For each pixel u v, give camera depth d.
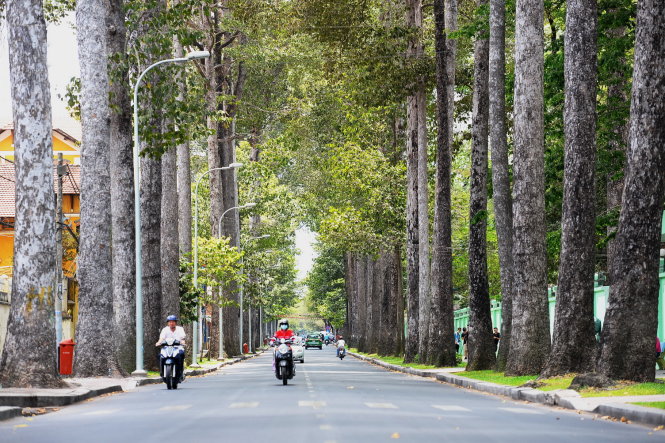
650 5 20.27
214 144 57.78
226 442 10.84
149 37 30.08
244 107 59.44
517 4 26.95
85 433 12.59
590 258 23.25
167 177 39.50
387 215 52.31
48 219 21.64
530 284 26.83
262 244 77.88
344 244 53.50
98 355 27.59
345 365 51.53
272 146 60.22
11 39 21.66
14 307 21.50
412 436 11.53
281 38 49.56
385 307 64.81
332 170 53.53
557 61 31.30
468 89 47.78
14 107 21.70
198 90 31.78
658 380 21.05
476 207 34.22
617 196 34.25
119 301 31.44
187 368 41.44
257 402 18.34
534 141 26.69
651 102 20.20
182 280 43.78
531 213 26.78
